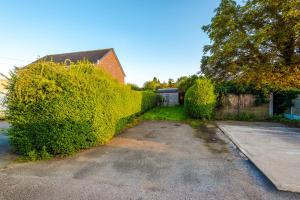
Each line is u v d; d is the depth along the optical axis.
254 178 3.77
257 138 7.30
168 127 10.00
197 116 12.66
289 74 12.97
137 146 6.18
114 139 7.16
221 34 15.27
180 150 5.76
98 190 3.24
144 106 15.94
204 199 2.96
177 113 16.06
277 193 3.16
